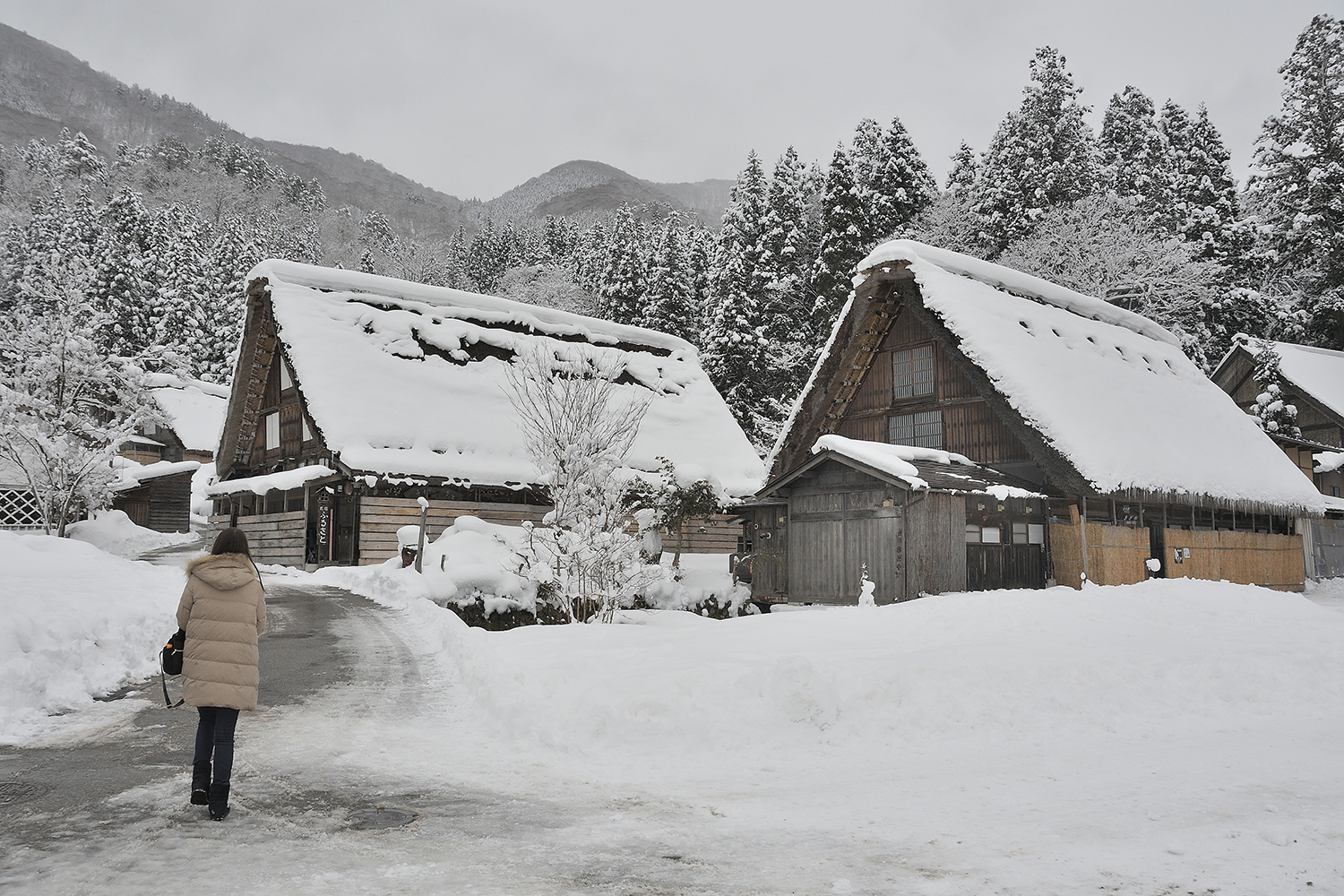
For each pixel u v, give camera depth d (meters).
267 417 28.67
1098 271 39.28
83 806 5.18
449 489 23.83
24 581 11.06
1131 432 21.81
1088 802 5.57
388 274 90.50
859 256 45.31
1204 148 48.31
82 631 9.16
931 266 23.61
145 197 120.69
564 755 6.67
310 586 18.78
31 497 31.83
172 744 6.70
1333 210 45.25
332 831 4.84
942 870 4.30
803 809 5.41
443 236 197.88
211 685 5.05
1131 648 10.17
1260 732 7.79
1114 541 20.77
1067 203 43.09
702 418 30.66
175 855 4.41
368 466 21.80
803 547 21.33
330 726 7.35
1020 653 9.52
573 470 14.35
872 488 19.81
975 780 6.14
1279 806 5.45
